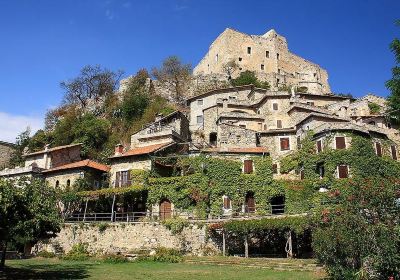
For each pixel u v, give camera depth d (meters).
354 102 67.88
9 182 24.34
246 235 35.50
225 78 91.50
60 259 39.12
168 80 90.19
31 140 80.38
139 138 56.44
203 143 64.06
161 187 44.75
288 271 27.02
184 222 38.69
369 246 17.31
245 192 44.34
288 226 33.22
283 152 51.44
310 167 44.72
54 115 90.88
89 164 53.94
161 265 32.44
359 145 43.03
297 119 58.78
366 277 17.09
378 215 18.02
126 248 39.97
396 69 25.09
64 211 48.28
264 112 64.12
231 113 63.00
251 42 102.19
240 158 46.12
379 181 19.06
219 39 103.12
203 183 43.72
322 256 19.25
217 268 29.94
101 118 82.50
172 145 51.19
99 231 41.91
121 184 48.41
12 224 23.72
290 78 97.81
